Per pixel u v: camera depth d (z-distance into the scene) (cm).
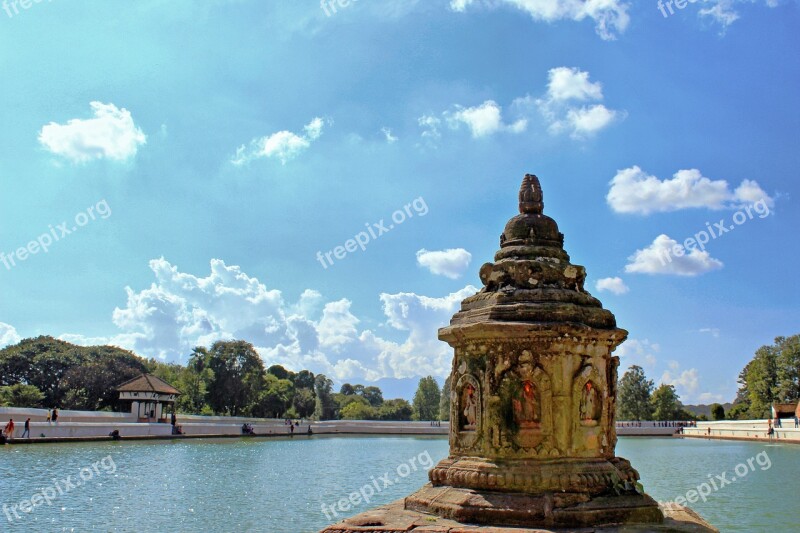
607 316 1177
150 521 1861
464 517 1028
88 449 4228
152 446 4806
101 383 7675
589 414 1121
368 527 988
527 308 1116
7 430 4341
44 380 7581
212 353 9206
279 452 4744
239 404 9200
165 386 7200
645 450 5344
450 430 1199
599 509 1020
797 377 8738
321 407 12100
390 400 12950
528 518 998
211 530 1733
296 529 1748
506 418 1093
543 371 1095
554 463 1069
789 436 6388
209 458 3981
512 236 1250
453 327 1163
